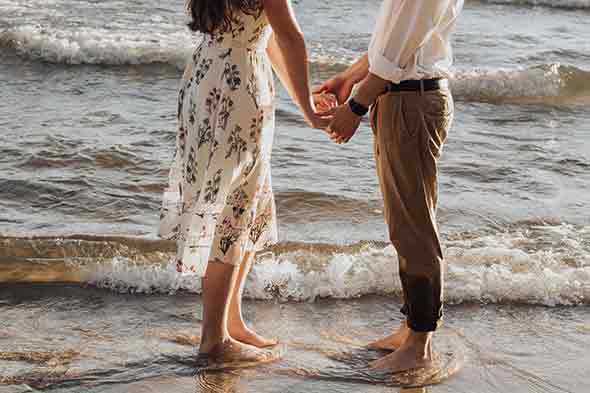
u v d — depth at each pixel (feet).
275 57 11.29
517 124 25.57
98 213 16.66
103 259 14.48
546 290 13.78
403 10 9.82
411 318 10.96
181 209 10.97
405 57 10.00
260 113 10.64
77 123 22.50
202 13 10.27
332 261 14.47
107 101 25.44
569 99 29.30
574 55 35.83
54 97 25.64
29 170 18.65
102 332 12.19
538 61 34.47
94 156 19.65
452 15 10.12
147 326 12.46
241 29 10.36
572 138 23.85
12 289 13.52
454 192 18.45
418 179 10.40
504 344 12.12
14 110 23.66
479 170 20.08
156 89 27.55
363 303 13.60
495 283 13.87
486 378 11.02
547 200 18.17
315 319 12.95
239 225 10.92
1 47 31.01
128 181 18.38
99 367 11.00
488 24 41.55
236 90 10.44
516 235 16.11
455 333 12.43
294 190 17.98
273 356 11.42
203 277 11.17
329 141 21.74
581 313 13.32
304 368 11.13
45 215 16.39
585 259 14.88
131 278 13.87
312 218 16.80
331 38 35.78
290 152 20.63
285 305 13.41
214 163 10.51
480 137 23.47
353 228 16.38
